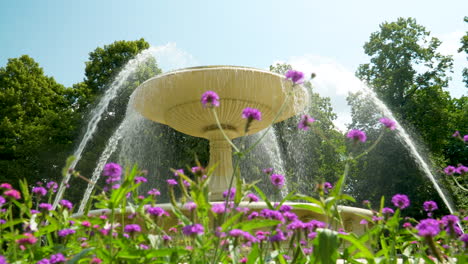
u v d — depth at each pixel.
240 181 1.69
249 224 1.61
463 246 1.62
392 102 21.19
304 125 1.93
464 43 20.98
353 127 20.73
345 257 1.61
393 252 1.70
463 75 21.58
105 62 21.36
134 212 1.83
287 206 1.89
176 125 6.80
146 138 16.64
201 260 1.54
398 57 22.00
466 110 22.72
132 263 1.58
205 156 15.77
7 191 1.81
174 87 5.86
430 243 1.41
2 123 19.44
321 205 1.64
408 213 17.36
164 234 1.87
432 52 22.00
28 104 21.59
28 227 1.87
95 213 4.25
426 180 17.33
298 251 1.71
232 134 6.71
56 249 1.77
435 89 21.14
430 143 19.72
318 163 18.64
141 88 6.24
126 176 1.57
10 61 22.50
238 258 1.81
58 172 17.92
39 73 23.52
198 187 1.52
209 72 5.67
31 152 18.52
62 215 2.03
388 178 18.42
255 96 5.95
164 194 16.33
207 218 1.68
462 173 2.92
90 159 17.28
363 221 2.00
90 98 19.72
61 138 19.56
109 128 18.22
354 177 19.38
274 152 15.09
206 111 6.13
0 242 1.76
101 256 1.52
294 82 1.97
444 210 16.58
